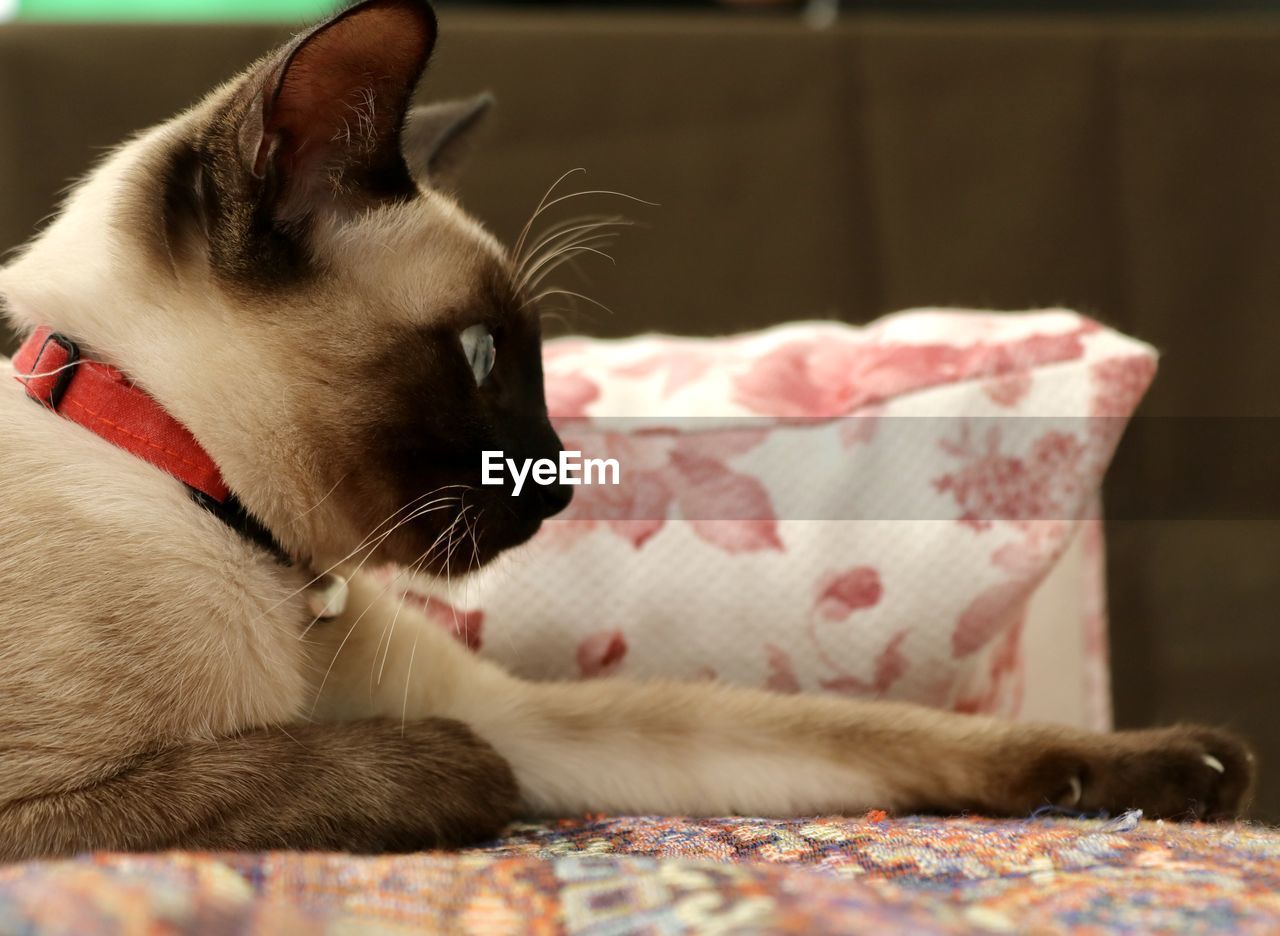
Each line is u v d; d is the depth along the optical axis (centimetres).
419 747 104
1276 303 245
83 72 210
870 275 236
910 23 239
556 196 227
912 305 237
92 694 96
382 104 112
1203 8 280
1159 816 111
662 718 127
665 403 142
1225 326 245
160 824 93
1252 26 245
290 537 115
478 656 137
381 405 113
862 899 66
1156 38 241
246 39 215
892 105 235
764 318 233
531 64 226
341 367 112
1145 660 238
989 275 238
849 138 235
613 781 126
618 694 131
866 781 120
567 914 68
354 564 122
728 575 135
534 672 140
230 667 104
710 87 231
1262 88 243
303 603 117
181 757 97
